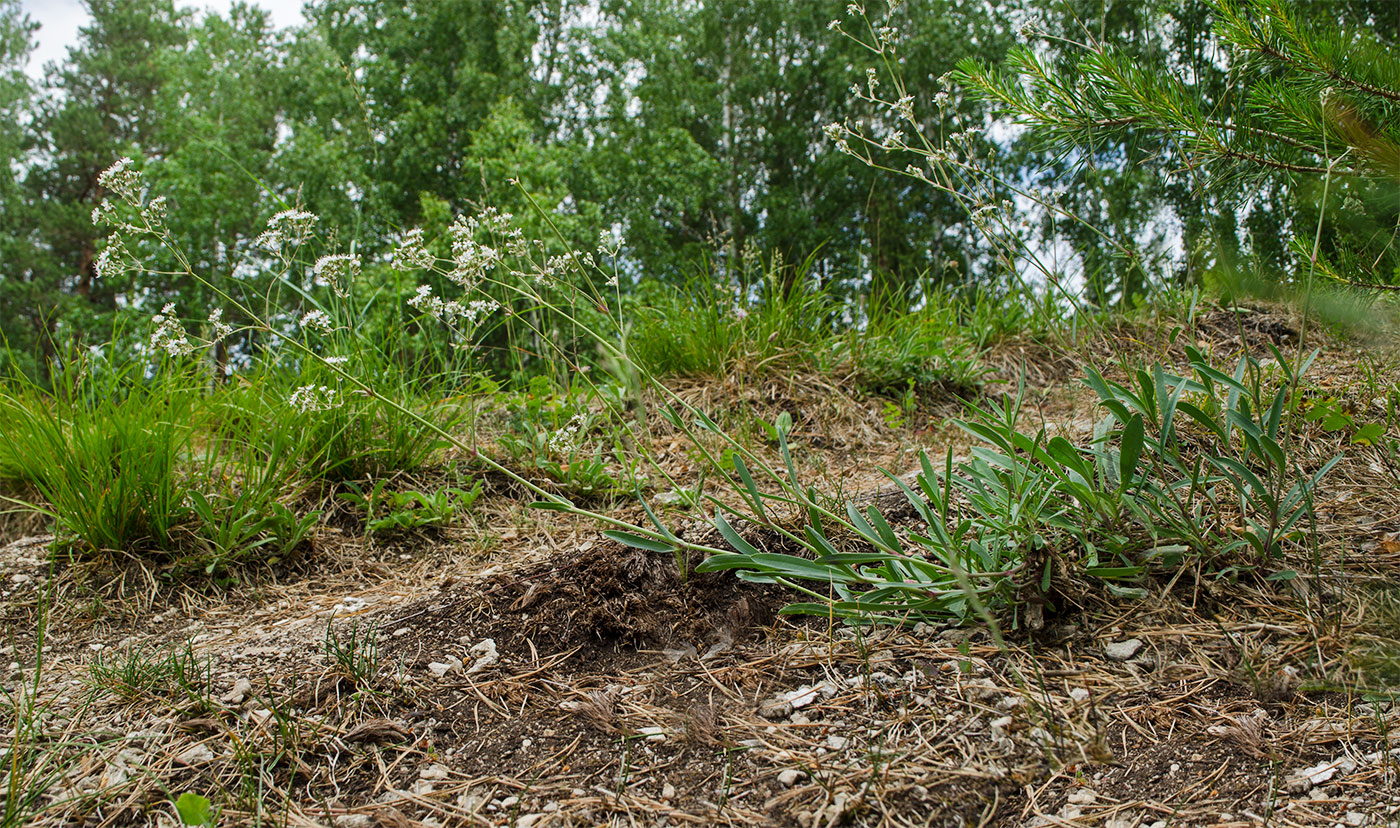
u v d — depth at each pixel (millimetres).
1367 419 2607
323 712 1796
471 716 1782
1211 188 2188
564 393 3967
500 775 1595
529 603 2162
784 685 1817
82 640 2285
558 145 17234
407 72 16719
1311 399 2623
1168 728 1537
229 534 2645
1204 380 2006
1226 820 1318
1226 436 1958
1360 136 1756
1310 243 2076
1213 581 1909
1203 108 2205
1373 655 1593
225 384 3252
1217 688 1621
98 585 2523
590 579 2227
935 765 1510
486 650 2020
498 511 3098
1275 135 2012
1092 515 2023
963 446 3449
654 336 4332
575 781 1563
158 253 13836
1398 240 1979
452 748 1682
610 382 3816
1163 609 1860
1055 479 2082
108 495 2605
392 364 3354
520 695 1853
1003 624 1895
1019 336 4434
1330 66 1833
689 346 4238
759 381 4078
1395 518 2070
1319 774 1378
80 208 23328
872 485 2982
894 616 1999
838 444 3699
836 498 2674
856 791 1461
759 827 1404
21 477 3117
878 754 1544
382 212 14023
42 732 1742
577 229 12930
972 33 14539
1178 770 1437
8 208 23000
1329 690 1554
